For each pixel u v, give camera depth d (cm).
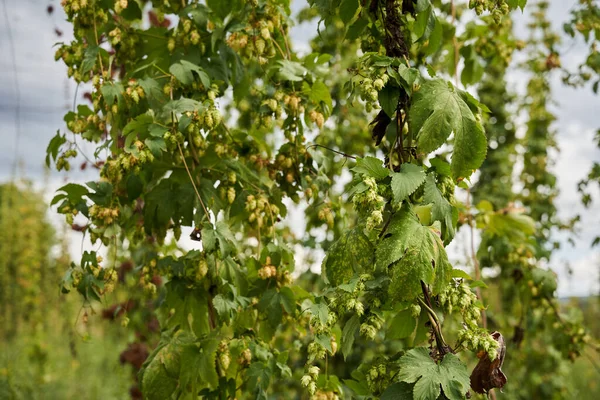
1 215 1082
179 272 259
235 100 283
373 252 184
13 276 1045
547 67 476
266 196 269
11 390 680
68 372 808
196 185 256
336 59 441
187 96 257
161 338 253
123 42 269
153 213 256
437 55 401
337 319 184
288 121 273
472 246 380
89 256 248
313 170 281
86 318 246
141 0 325
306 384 182
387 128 213
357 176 181
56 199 253
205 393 246
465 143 181
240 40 253
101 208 247
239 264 263
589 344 420
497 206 570
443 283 172
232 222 284
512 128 600
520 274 412
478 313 178
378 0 209
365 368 213
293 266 265
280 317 251
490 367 176
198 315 262
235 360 252
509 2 199
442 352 176
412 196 199
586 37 387
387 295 183
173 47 266
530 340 563
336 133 429
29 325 1074
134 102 252
